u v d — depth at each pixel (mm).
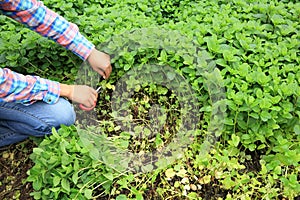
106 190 1168
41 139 1282
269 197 1162
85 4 1607
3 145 1307
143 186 1204
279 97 1213
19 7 1184
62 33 1244
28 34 1413
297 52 1428
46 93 1163
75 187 1146
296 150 1230
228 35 1408
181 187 1228
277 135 1263
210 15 1550
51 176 1146
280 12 1553
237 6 1597
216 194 1215
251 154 1294
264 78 1255
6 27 1487
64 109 1226
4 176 1282
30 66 1449
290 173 1236
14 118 1212
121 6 1614
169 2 1724
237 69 1318
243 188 1187
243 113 1251
